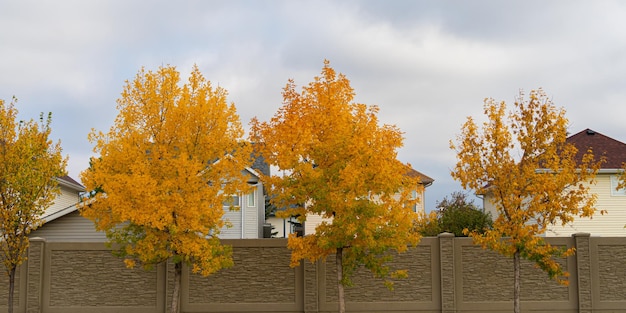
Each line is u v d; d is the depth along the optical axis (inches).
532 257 727.7
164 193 721.0
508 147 719.7
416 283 886.4
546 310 882.1
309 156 723.4
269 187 740.7
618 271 884.6
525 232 698.2
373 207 703.7
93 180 740.0
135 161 724.0
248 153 762.8
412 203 729.6
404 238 725.3
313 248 741.3
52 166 794.8
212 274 889.5
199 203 729.0
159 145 754.8
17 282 882.8
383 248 729.6
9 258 793.6
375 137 711.7
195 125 755.4
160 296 887.7
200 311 884.6
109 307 885.8
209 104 757.3
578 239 889.5
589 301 879.1
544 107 712.4
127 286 889.5
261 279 889.5
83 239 1091.9
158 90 762.8
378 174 692.1
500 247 734.5
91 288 888.9
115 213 719.7
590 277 882.8
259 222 1385.3
